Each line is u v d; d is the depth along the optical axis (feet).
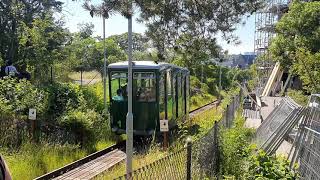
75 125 48.52
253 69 179.22
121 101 52.11
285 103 43.57
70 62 98.37
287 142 40.04
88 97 61.52
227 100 87.35
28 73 64.13
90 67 161.27
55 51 73.36
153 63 51.13
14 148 40.96
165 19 35.37
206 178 26.11
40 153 39.75
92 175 35.73
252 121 65.92
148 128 50.70
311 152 27.78
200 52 45.55
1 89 49.93
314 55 71.72
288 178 23.95
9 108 46.16
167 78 53.52
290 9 104.06
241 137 34.86
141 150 44.86
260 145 38.09
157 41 41.91
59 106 53.16
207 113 81.61
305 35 96.12
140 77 50.57
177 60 61.82
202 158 26.78
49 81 65.46
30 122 45.52
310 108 32.63
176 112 58.80
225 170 30.96
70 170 37.50
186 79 66.44
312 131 28.35
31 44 69.21
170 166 21.86
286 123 34.35
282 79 130.00
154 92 50.42
